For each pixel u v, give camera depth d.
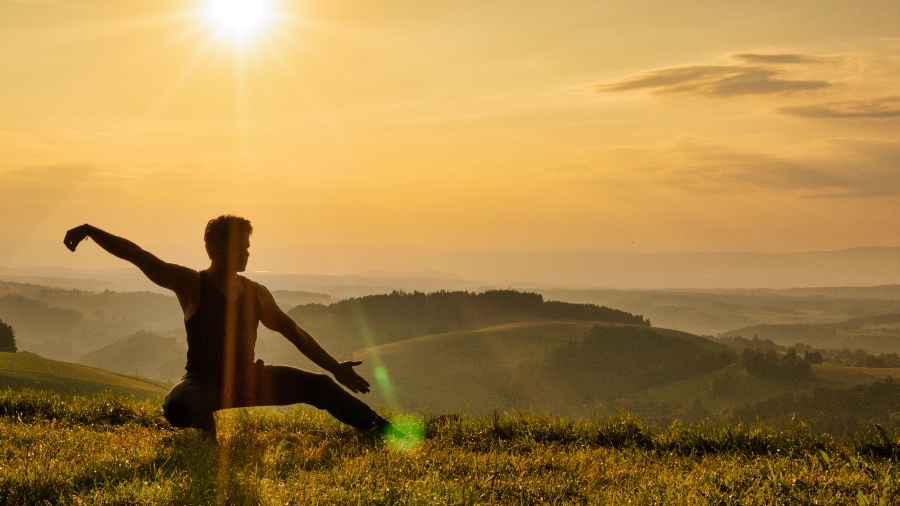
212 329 5.36
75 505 3.80
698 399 180.50
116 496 3.89
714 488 4.48
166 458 4.93
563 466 5.22
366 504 4.02
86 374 60.28
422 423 6.67
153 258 5.14
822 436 6.19
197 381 5.38
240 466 4.88
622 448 6.20
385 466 4.96
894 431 6.16
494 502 4.27
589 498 4.38
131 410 7.27
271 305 5.66
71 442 5.44
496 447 6.06
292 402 5.80
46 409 7.20
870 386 153.12
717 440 6.26
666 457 5.89
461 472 4.92
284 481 4.57
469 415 6.98
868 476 4.90
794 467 5.18
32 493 3.97
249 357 5.50
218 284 5.39
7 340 148.75
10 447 5.15
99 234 5.01
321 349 5.82
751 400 185.38
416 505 3.99
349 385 5.89
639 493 4.43
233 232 5.36
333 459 5.19
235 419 6.95
